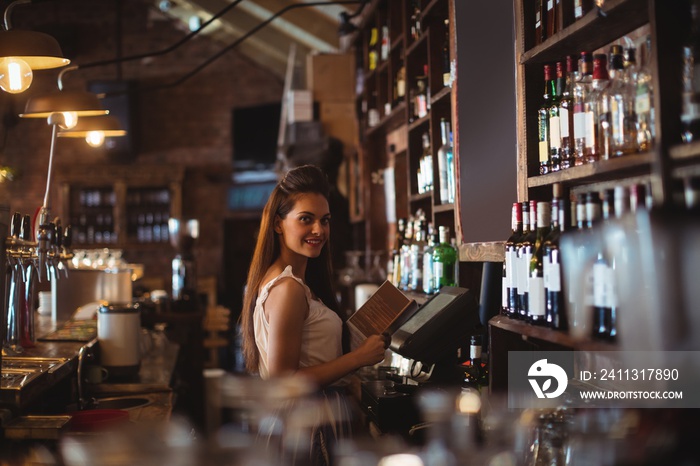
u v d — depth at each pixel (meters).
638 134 1.92
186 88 13.57
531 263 2.18
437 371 2.83
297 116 7.64
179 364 6.24
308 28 9.12
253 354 2.77
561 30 2.27
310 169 2.80
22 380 2.60
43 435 2.42
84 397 3.34
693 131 1.66
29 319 3.55
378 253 6.17
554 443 1.85
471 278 3.41
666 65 1.70
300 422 2.54
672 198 1.63
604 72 2.03
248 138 13.09
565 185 2.47
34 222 3.68
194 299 6.56
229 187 13.55
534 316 2.15
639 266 1.59
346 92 7.75
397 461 1.95
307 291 2.67
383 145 6.51
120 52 13.35
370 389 2.95
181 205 13.25
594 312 1.82
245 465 2.07
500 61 2.85
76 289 5.27
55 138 4.07
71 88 13.23
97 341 4.02
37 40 3.41
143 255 13.41
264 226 2.80
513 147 2.75
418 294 3.91
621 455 1.50
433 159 3.93
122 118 12.92
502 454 1.91
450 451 1.97
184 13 12.84
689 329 1.48
